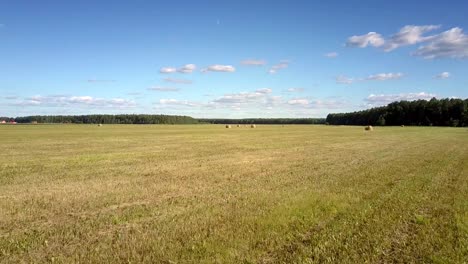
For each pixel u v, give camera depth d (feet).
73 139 131.75
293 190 39.86
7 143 110.73
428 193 37.83
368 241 23.53
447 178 47.21
